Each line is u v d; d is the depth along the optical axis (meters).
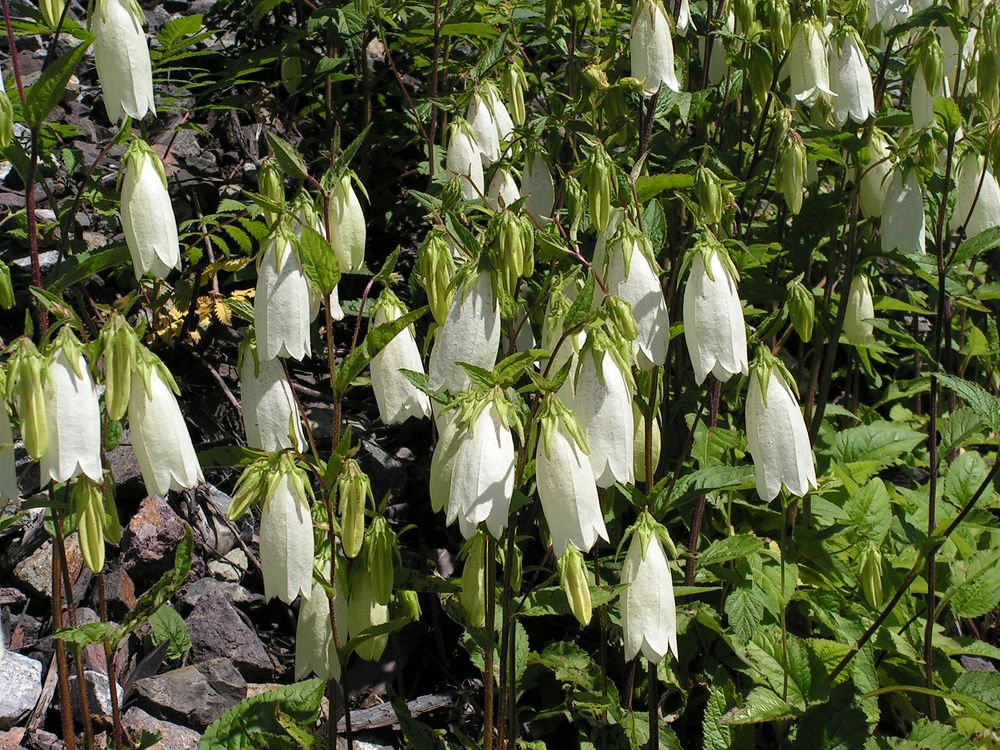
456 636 0.66
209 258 0.78
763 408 0.54
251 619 0.66
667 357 0.63
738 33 0.76
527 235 0.51
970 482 0.70
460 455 0.46
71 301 0.75
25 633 0.61
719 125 0.78
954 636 0.70
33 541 0.64
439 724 0.62
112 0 0.53
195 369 0.76
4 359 0.71
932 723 0.58
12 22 0.64
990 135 0.62
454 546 0.71
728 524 0.66
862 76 0.66
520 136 0.68
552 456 0.46
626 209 0.55
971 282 0.86
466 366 0.46
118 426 0.49
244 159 0.90
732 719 0.57
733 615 0.58
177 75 0.97
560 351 0.52
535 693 0.65
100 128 0.91
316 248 0.50
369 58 0.97
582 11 0.76
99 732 0.56
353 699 0.62
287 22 0.99
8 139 0.47
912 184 0.63
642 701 0.63
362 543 0.50
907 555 0.67
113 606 0.63
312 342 0.80
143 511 0.66
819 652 0.60
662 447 0.65
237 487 0.47
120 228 0.77
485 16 0.87
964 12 0.71
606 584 0.58
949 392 0.81
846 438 0.74
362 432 0.76
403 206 0.89
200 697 0.58
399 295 0.85
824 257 0.79
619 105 0.67
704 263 0.53
